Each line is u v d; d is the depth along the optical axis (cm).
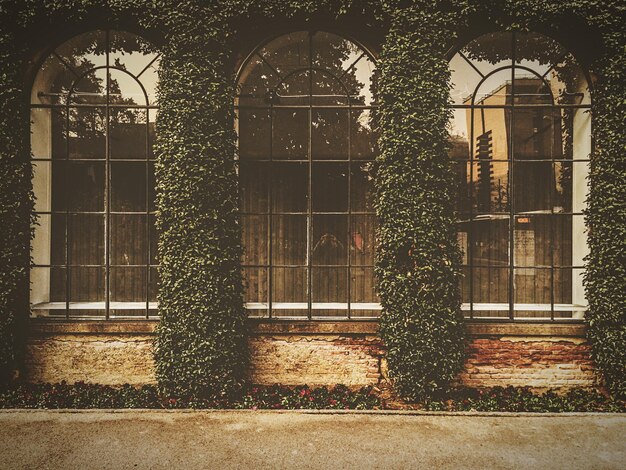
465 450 404
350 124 624
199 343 545
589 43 579
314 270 646
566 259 650
